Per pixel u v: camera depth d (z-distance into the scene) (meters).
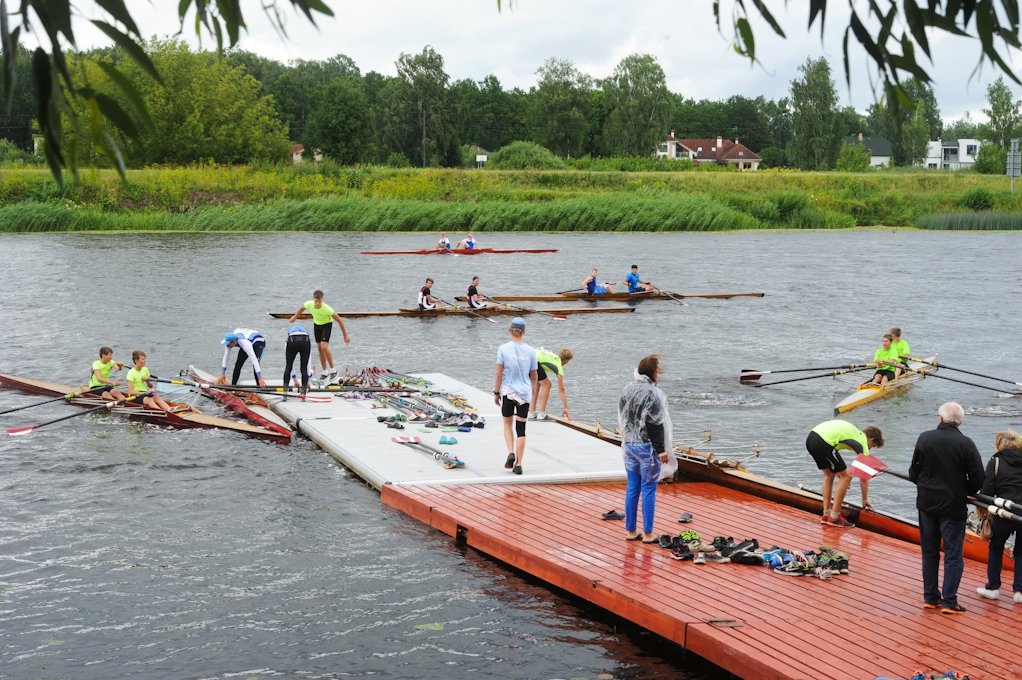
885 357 20.48
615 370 22.28
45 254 45.53
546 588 10.21
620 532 10.97
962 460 8.50
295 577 10.47
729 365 23.00
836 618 8.50
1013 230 69.19
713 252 51.81
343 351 24.41
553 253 50.25
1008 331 28.20
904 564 9.97
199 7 2.80
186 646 8.91
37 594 9.98
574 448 14.57
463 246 51.38
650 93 123.31
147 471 14.13
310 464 14.52
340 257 46.44
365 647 8.91
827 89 120.19
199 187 67.38
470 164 127.44
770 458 15.36
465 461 13.83
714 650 8.05
